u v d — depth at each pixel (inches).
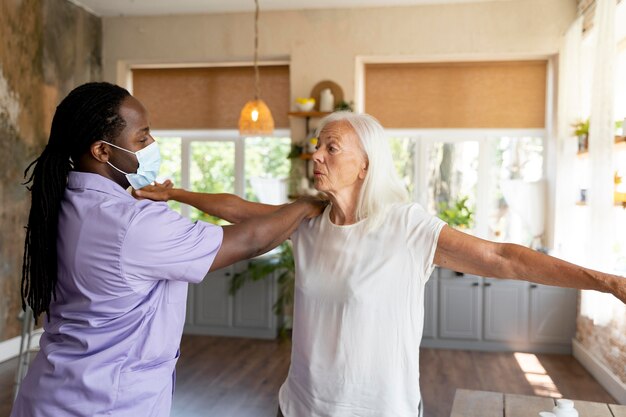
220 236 49.9
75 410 46.2
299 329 55.9
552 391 156.6
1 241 179.3
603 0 145.7
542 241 215.3
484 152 224.7
